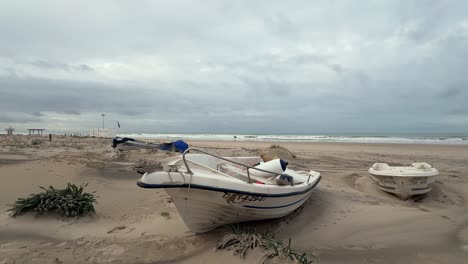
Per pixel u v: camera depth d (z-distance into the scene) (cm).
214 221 472
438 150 2225
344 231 532
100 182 900
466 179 1035
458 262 412
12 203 659
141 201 741
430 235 517
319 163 1426
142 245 458
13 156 1358
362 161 1520
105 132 4103
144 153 1549
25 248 435
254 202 462
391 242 485
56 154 1532
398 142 3622
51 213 575
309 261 396
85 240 477
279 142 3656
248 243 411
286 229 534
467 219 613
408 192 772
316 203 689
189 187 407
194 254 424
